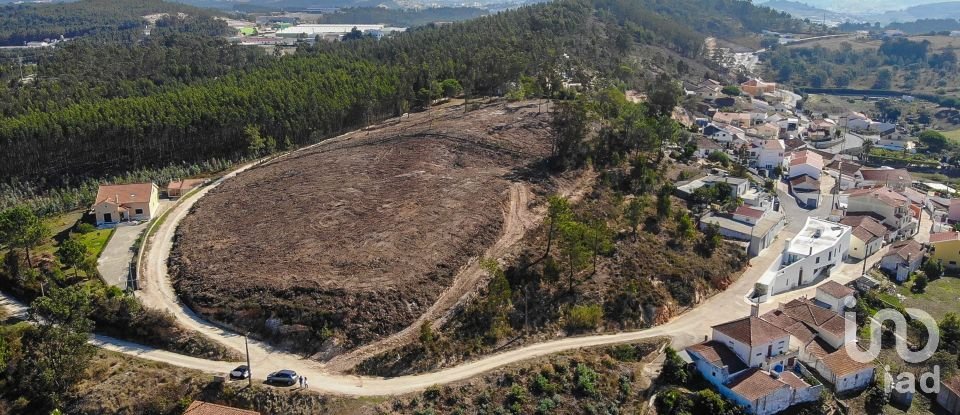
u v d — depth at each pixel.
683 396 78.00
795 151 189.50
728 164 157.38
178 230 111.44
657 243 108.25
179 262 99.50
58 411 69.62
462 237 100.25
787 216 137.50
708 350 83.38
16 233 100.88
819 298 101.00
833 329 90.38
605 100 159.00
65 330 79.69
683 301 98.25
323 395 74.06
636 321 92.50
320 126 167.38
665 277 100.06
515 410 74.50
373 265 92.25
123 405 75.25
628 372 81.62
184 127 157.00
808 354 87.25
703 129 195.62
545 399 76.00
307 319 83.25
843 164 175.38
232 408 69.50
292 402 73.62
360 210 109.44
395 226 103.31
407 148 137.50
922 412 81.25
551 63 193.38
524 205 113.81
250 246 100.12
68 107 163.00
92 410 75.00
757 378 79.94
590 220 109.81
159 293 92.69
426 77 191.00
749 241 115.75
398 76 190.00
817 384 82.25
